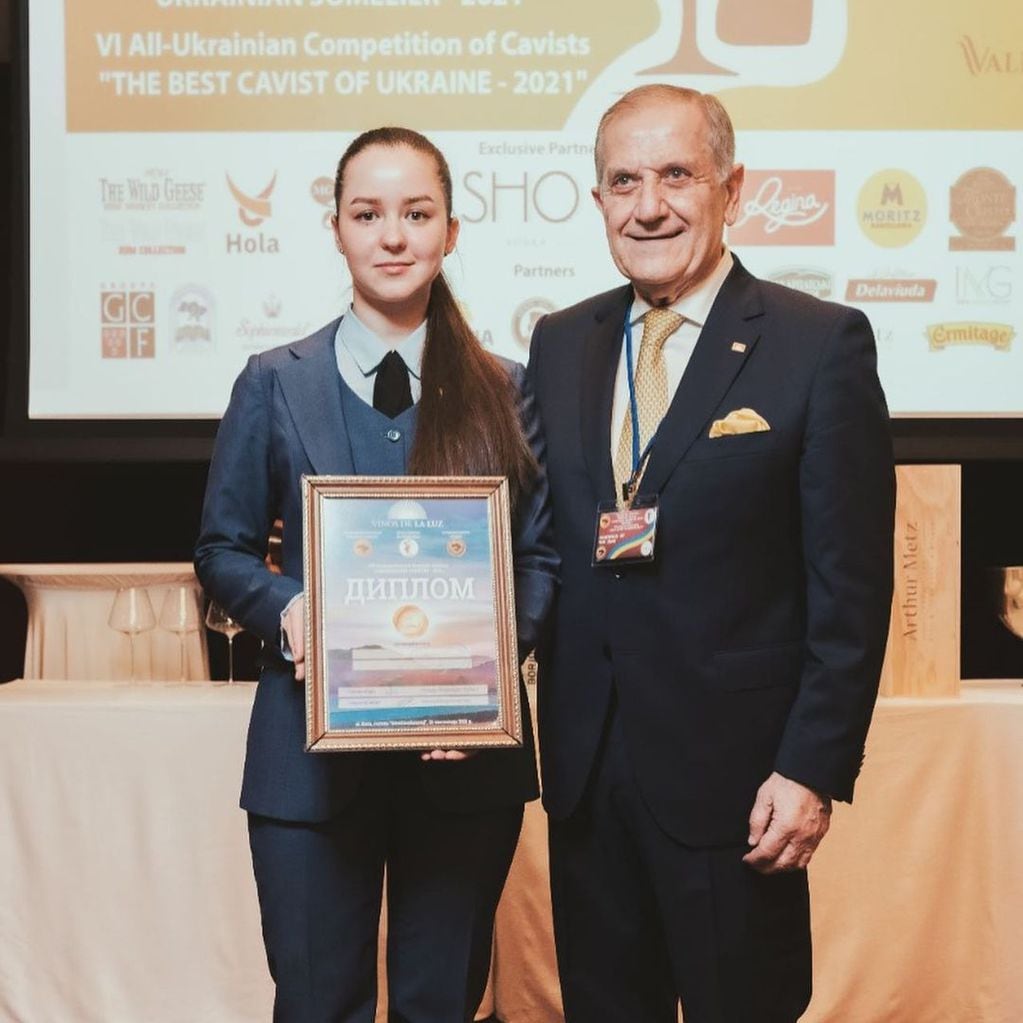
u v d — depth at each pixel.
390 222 1.77
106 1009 2.64
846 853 2.62
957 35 3.35
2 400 3.65
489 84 3.34
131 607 2.79
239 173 3.35
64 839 2.66
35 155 3.35
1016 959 2.60
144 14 3.35
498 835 1.80
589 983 1.90
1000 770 2.62
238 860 2.64
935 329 3.36
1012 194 3.36
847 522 1.77
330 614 1.67
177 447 3.35
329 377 1.81
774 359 1.81
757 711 1.80
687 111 1.82
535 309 3.34
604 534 1.81
